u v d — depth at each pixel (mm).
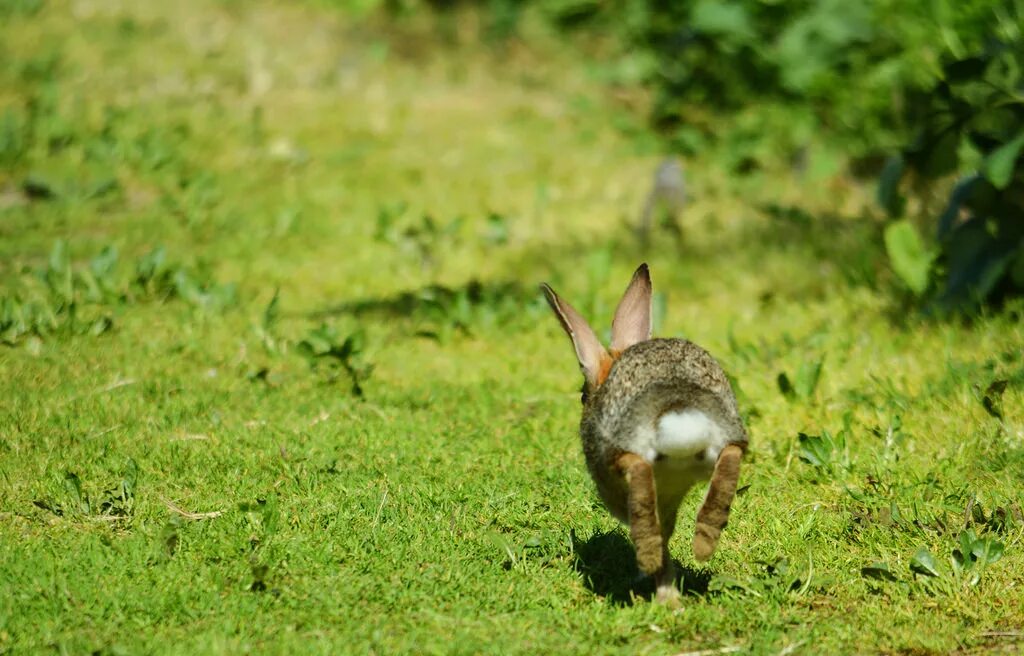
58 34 26234
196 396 11578
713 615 7594
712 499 7012
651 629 7453
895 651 7180
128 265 15680
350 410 11445
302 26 27953
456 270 16328
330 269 16312
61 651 6902
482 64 26469
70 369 12195
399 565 8227
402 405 11695
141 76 24281
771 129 20625
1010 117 13062
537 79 25703
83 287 14695
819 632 7336
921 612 7660
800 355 12539
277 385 12055
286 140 21609
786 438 10531
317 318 14398
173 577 7965
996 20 15172
